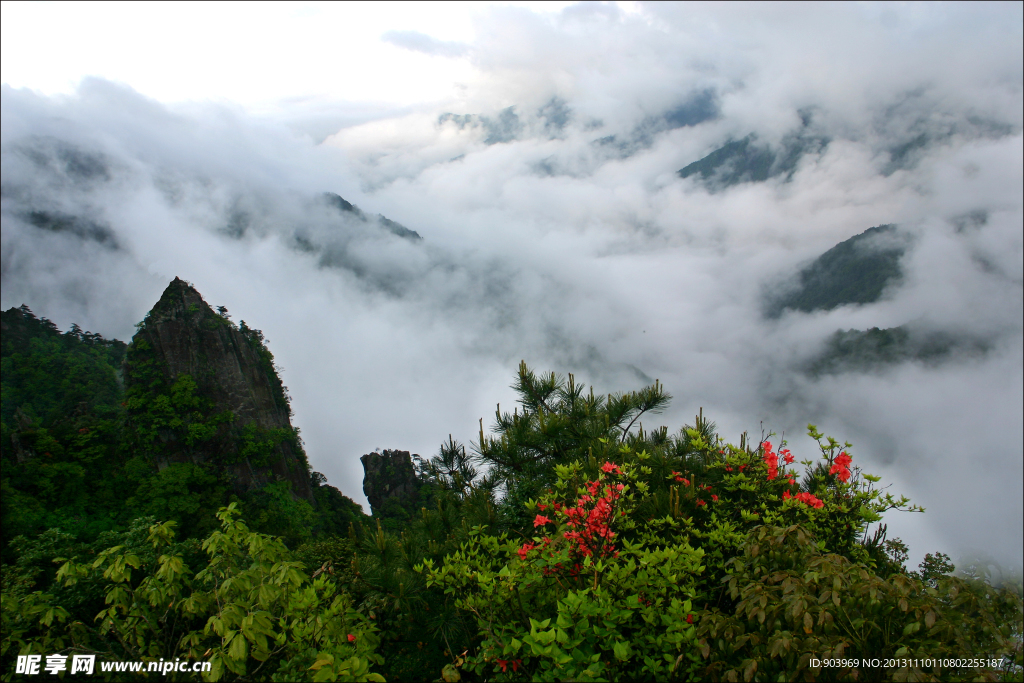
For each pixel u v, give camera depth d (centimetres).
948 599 423
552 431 786
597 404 868
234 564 520
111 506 5012
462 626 617
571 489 628
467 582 518
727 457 662
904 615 415
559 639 392
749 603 404
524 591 518
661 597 460
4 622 516
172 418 5991
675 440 765
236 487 5909
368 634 516
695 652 421
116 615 507
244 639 422
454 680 479
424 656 624
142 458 5684
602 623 427
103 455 5509
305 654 489
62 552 1836
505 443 799
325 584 576
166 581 496
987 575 497
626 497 592
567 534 512
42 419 5928
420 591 643
